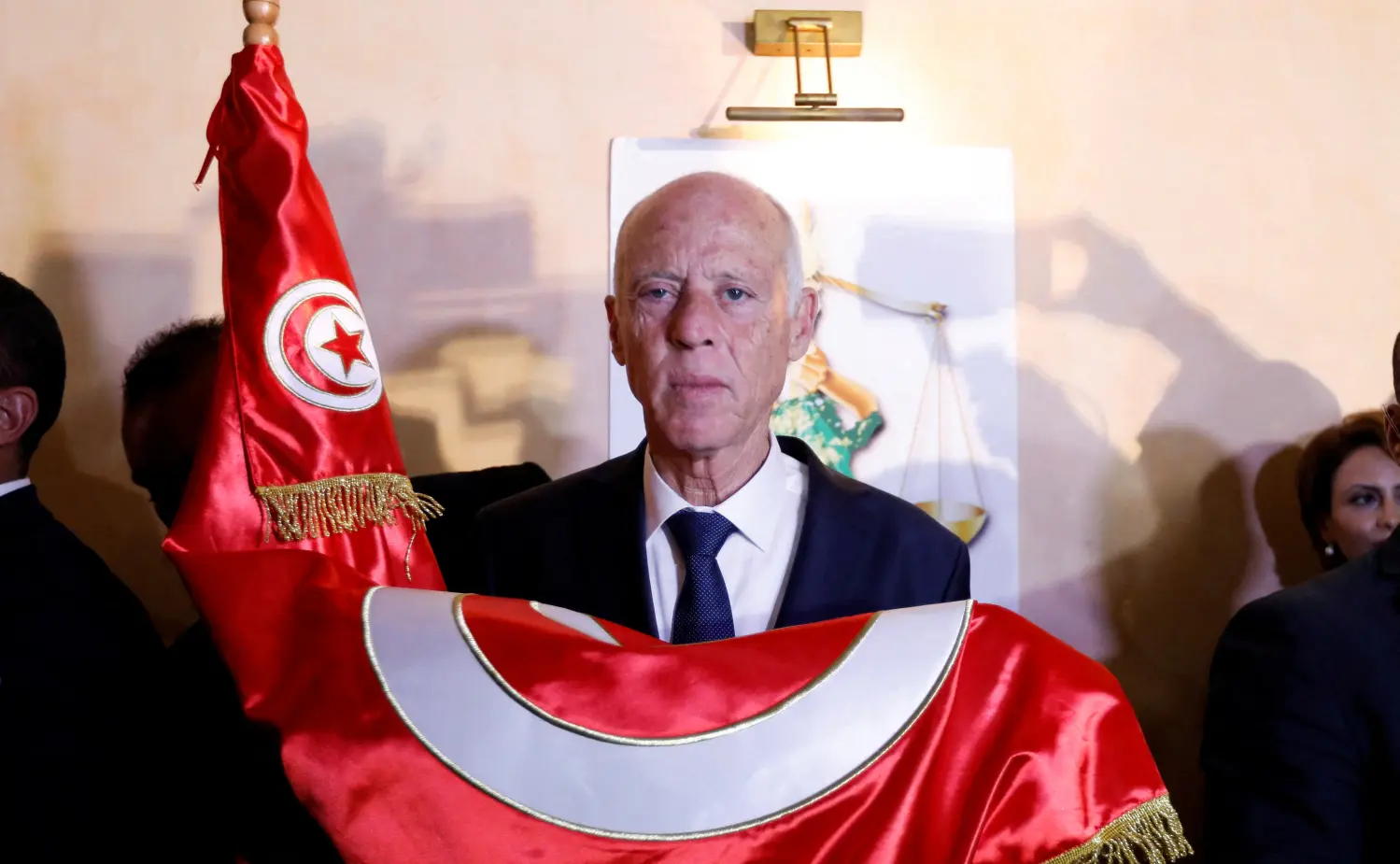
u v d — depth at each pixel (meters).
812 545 1.18
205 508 1.04
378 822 0.89
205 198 1.85
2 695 1.12
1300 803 1.24
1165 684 1.94
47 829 1.08
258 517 1.06
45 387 1.35
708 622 1.12
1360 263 2.01
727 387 1.09
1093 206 1.97
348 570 1.04
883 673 0.96
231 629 0.98
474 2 1.89
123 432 1.54
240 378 1.07
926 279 1.90
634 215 1.16
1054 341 1.94
